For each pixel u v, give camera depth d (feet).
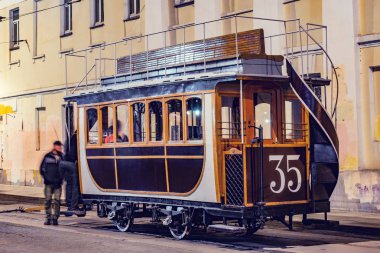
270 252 35.47
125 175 44.65
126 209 44.88
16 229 46.06
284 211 38.52
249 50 40.22
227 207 37.58
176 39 71.20
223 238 41.93
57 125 87.45
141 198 43.47
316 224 42.16
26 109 94.12
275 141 39.73
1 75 100.63
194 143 39.32
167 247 37.09
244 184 36.70
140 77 47.39
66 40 86.02
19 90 95.71
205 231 43.37
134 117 43.96
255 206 37.11
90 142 47.85
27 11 94.12
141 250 35.86
